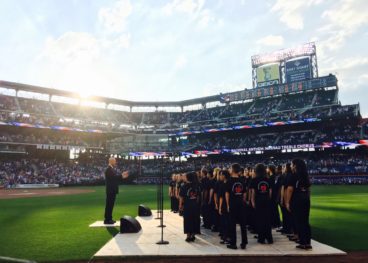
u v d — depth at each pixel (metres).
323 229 11.23
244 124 60.41
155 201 25.00
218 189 9.36
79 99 68.19
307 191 8.32
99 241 9.73
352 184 47.06
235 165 8.91
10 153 56.66
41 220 14.58
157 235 10.31
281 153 59.53
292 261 7.21
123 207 20.45
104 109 72.56
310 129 58.06
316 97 60.03
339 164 50.88
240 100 66.81
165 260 7.48
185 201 9.59
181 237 9.99
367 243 9.00
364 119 54.16
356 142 49.56
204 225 11.72
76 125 60.62
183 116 74.94
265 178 9.30
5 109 56.47
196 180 9.83
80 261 7.63
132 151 68.56
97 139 69.88
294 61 63.19
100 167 65.62
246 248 8.44
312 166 52.53
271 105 64.69
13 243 9.52
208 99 71.75
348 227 11.62
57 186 53.84
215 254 7.81
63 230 11.73
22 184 51.34
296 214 8.38
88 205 22.12
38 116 59.75
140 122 73.81
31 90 61.47
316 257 7.56
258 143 59.72
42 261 7.61
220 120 67.44
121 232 10.75
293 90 60.66
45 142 59.28
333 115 52.12
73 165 63.03
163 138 71.69
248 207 10.62
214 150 61.94
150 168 66.38
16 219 15.07
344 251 8.12
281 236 10.19
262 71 66.50
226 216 8.98
